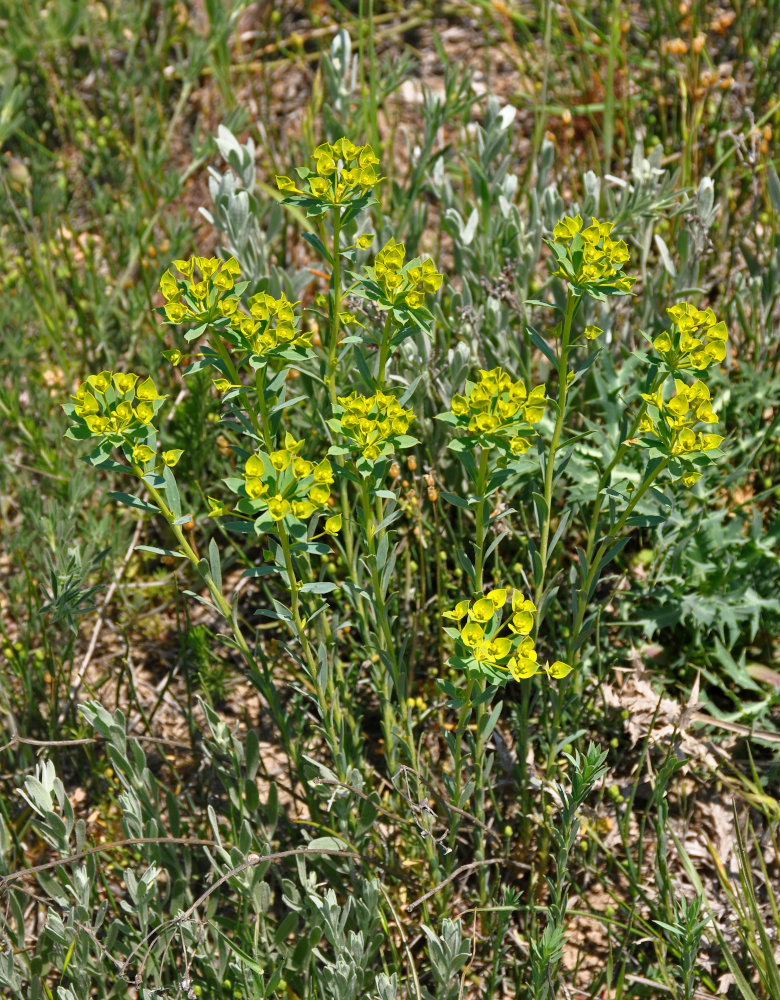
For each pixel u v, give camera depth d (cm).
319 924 208
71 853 205
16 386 329
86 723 261
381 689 228
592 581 202
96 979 226
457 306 290
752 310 308
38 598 276
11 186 410
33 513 288
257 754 213
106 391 169
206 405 304
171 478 180
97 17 462
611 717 254
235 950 197
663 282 314
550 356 184
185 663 250
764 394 288
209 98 455
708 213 286
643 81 415
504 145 316
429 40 465
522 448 166
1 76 441
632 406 279
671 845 243
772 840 224
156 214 369
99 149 413
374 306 239
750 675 260
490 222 297
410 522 277
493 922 219
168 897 228
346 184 179
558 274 176
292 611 188
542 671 246
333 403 203
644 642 269
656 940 211
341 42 331
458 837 244
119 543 295
